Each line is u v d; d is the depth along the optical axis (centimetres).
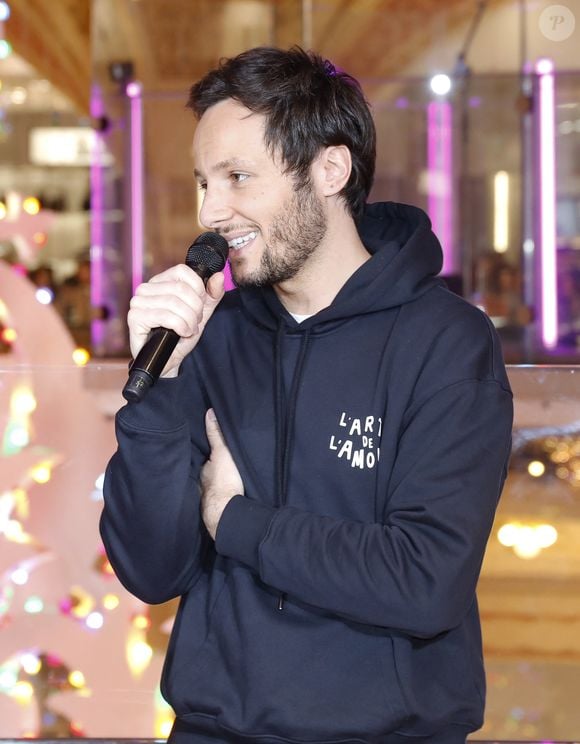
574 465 192
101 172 617
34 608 205
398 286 157
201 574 164
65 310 761
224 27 602
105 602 205
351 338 158
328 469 153
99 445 205
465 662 155
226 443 162
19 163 814
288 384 160
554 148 610
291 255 156
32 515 205
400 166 619
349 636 150
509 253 623
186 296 144
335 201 161
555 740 193
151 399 151
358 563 141
